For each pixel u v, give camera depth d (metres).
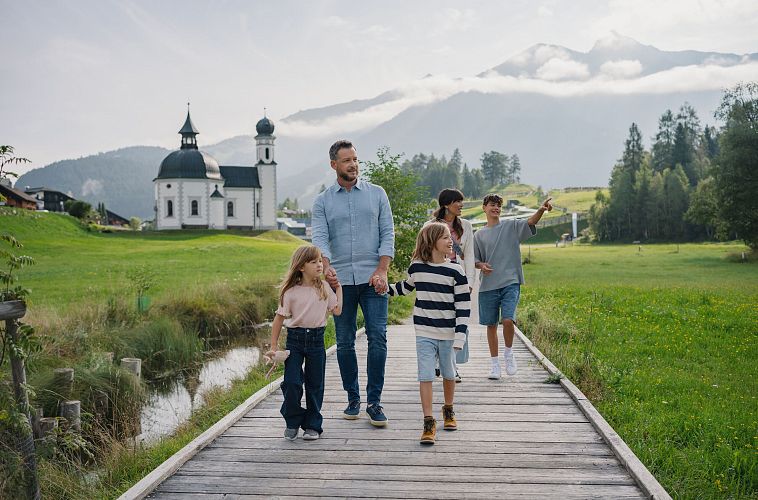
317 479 4.91
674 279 33.62
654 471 5.92
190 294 18.62
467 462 5.23
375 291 6.40
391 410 6.88
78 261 41.44
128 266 37.00
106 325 14.08
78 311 14.66
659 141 140.88
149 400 10.88
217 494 4.66
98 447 8.11
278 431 6.15
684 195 98.50
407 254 20.41
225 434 6.07
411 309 19.77
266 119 106.50
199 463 5.29
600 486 4.73
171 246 58.66
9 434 6.29
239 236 81.81
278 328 5.90
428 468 5.11
